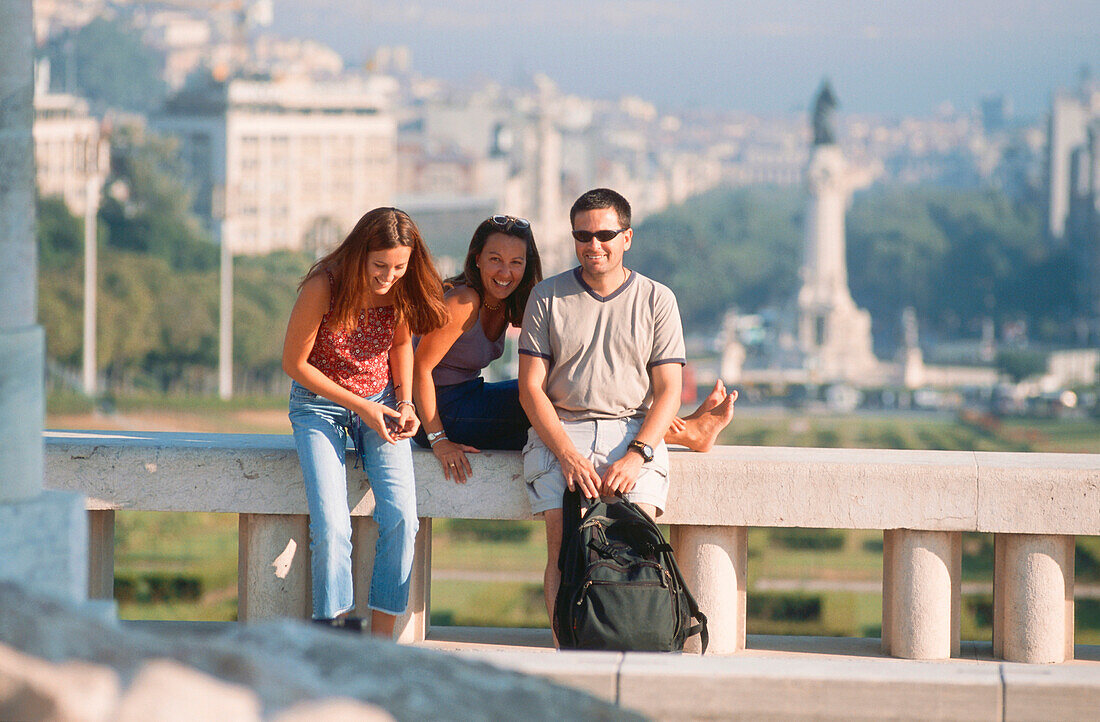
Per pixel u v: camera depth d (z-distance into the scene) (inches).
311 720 201.2
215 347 7588.6
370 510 408.5
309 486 379.9
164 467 405.1
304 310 374.9
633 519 368.5
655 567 360.5
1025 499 392.2
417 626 419.8
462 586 2556.6
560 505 389.4
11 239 285.0
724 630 408.5
